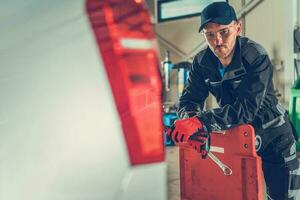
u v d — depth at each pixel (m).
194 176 2.08
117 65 0.82
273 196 2.27
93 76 0.80
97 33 0.81
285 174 2.19
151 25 0.86
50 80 0.79
